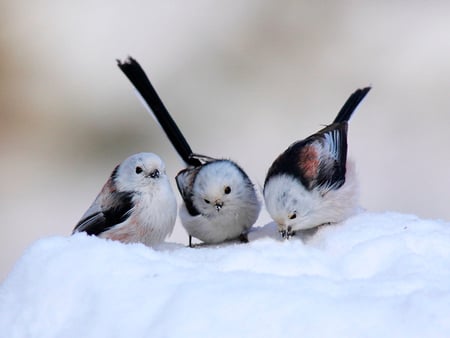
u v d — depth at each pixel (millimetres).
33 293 5352
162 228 7387
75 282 5246
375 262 5859
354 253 5953
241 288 4832
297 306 4609
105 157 13242
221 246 7617
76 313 5090
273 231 7891
